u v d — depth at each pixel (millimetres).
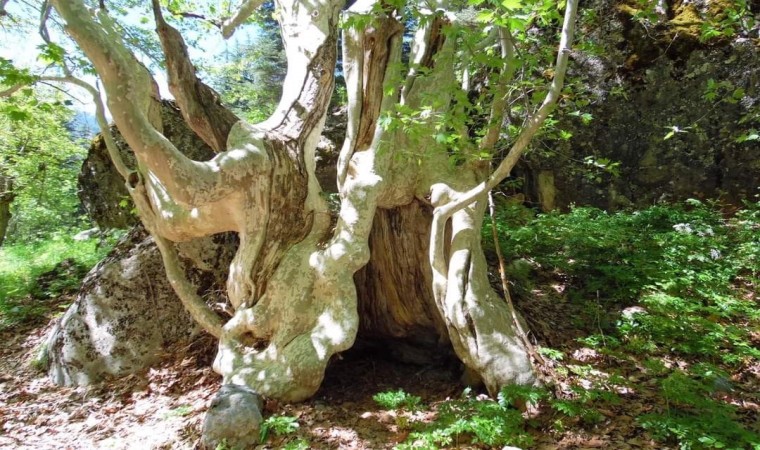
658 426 3895
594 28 10992
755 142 9539
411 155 5543
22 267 12141
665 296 5855
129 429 5238
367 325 6664
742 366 5277
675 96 10234
